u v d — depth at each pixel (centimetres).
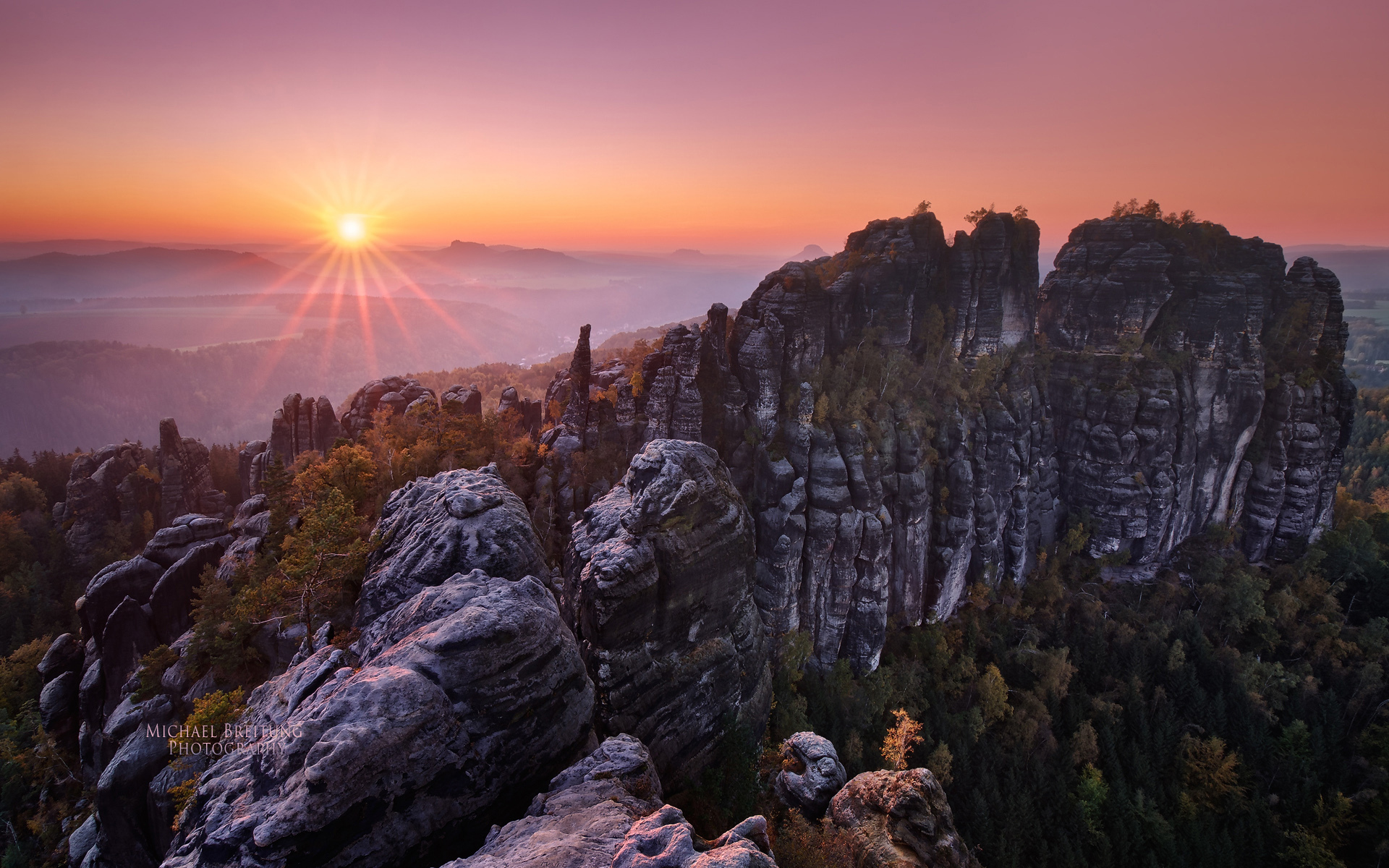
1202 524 11662
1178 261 11362
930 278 11250
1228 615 10175
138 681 5206
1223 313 10975
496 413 10081
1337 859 6425
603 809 2417
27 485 13012
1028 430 10938
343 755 2259
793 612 8994
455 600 3173
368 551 4556
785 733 7169
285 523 5828
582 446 8825
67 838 5156
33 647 7569
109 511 11550
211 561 6306
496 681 2783
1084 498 11462
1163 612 10356
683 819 2161
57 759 5866
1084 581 11200
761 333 9319
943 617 10069
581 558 4447
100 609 6097
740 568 4838
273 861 2112
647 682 4122
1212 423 11250
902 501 9406
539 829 2298
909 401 9988
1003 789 7150
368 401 10719
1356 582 10669
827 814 3656
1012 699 8819
